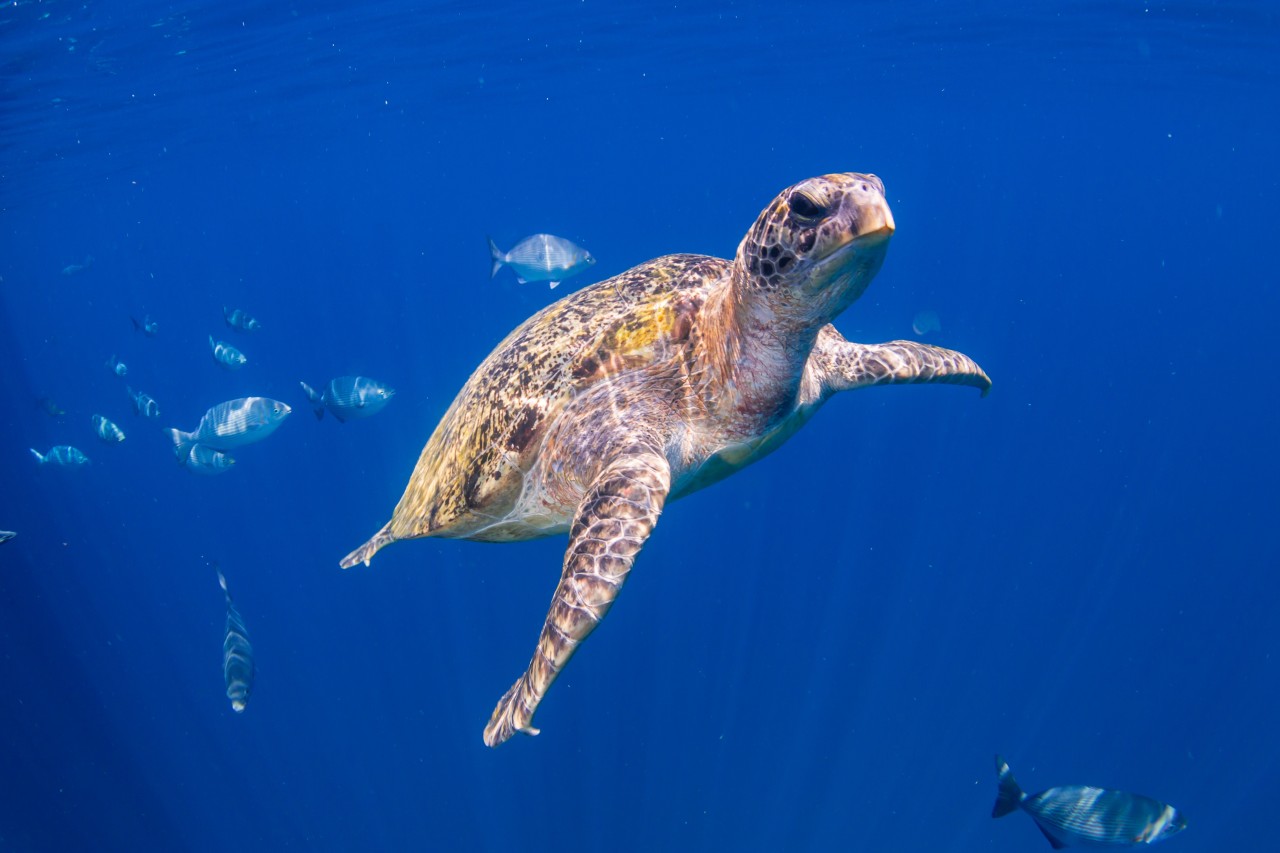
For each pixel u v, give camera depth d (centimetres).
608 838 1259
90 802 1523
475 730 1462
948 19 2038
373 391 930
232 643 700
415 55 2186
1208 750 1470
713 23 2067
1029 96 3497
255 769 1523
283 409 952
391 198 8075
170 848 1415
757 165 7888
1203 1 1727
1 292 7444
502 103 3244
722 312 418
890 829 1287
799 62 2694
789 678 1542
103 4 1434
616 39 2223
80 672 1895
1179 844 1329
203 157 3378
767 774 1368
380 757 1478
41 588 2278
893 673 1581
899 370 518
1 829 1494
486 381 502
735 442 443
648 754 1373
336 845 1350
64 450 1337
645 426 423
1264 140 4747
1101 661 1672
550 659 326
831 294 369
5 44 1502
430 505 490
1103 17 1961
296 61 2066
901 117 4388
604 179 8794
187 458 981
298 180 5125
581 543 351
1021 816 1324
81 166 2894
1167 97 3350
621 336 450
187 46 1777
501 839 1294
